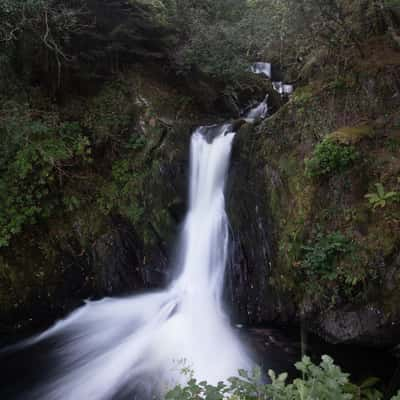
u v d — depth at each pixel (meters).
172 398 2.16
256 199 5.58
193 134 6.93
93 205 7.03
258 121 6.14
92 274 6.91
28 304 6.26
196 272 6.47
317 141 5.13
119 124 7.40
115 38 7.61
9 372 5.09
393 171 4.31
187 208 6.85
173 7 8.86
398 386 3.96
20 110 6.59
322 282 4.48
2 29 6.12
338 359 4.67
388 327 4.12
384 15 5.29
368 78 4.98
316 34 5.64
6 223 6.20
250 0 8.95
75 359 5.32
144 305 6.62
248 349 5.04
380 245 4.07
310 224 4.70
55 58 7.18
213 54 8.23
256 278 5.60
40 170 6.52
